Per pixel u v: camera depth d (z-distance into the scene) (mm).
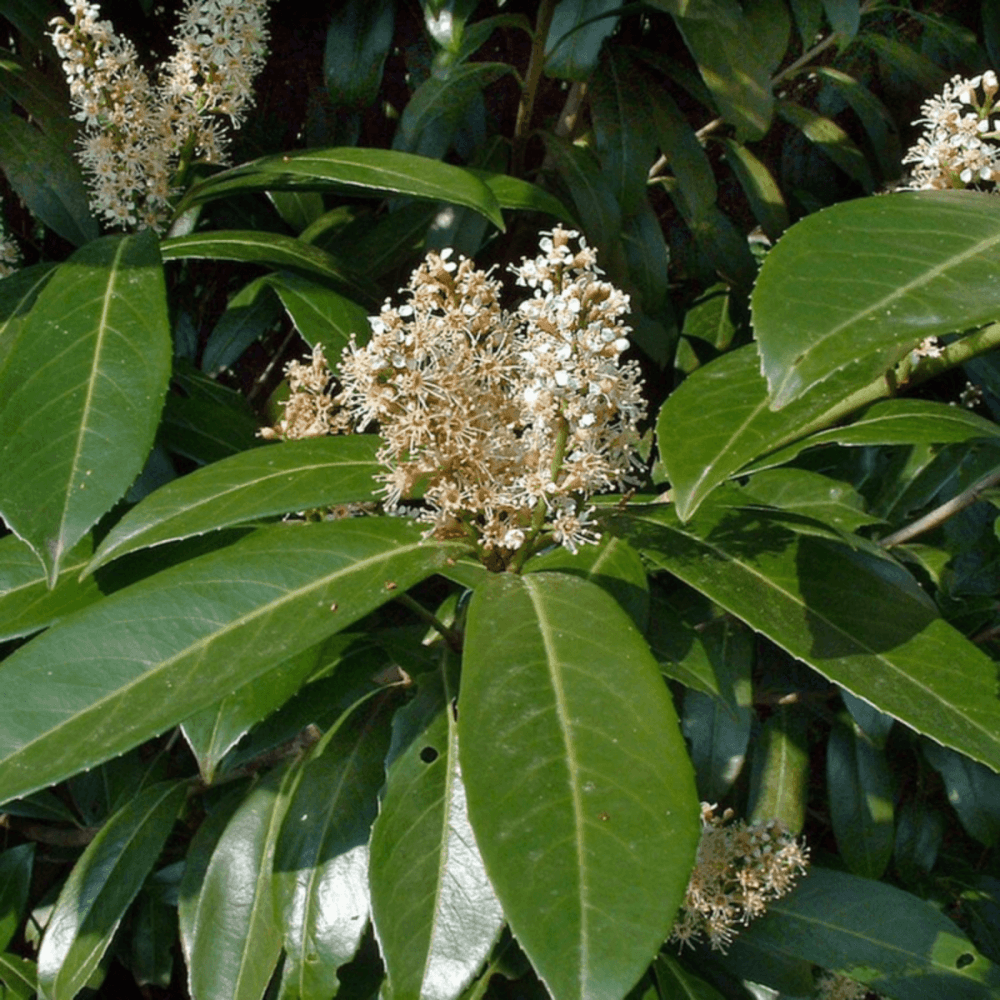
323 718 564
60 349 472
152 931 680
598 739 324
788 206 835
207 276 771
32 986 630
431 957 385
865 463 753
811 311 281
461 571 438
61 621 374
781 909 591
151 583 383
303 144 799
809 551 414
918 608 396
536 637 355
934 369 420
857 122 844
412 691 509
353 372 395
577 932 281
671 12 620
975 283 287
